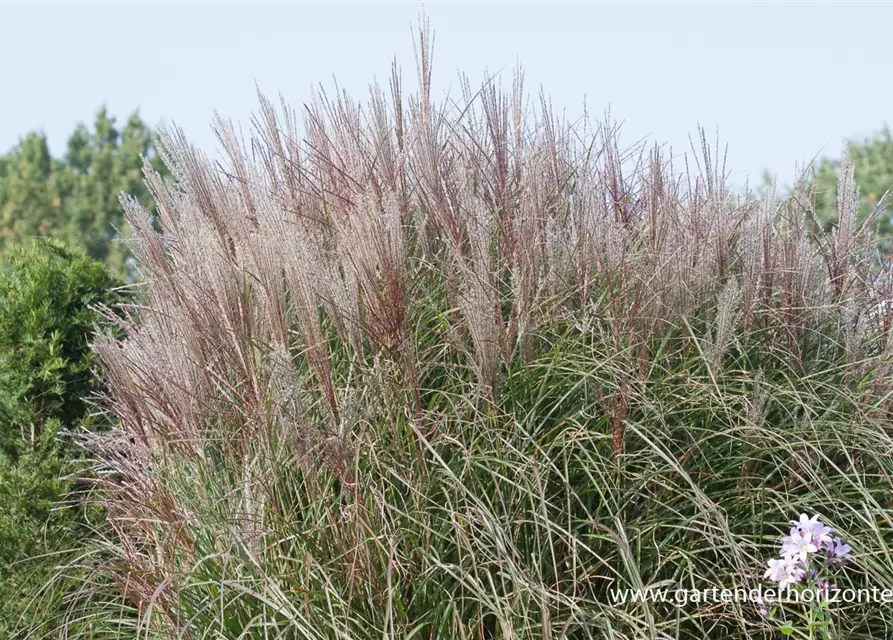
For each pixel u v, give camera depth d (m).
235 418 3.74
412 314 3.93
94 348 3.99
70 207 25.72
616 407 3.33
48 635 4.14
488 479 3.41
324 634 2.97
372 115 4.56
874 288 4.34
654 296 3.74
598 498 3.47
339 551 3.18
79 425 5.48
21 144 26.83
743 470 3.52
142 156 4.61
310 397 3.52
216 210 4.32
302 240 3.59
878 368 3.79
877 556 3.39
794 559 2.98
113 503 4.06
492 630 3.17
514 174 4.59
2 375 5.39
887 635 3.31
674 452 3.62
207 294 3.62
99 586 4.00
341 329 3.81
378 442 3.51
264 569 3.21
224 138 4.69
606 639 2.88
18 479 4.87
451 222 4.13
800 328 4.13
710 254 4.21
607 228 3.95
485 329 3.41
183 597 3.37
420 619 3.08
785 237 4.36
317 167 4.60
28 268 5.75
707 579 3.25
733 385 3.91
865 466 3.70
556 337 3.99
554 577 3.22
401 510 3.31
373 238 3.39
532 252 3.78
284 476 3.56
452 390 3.76
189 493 3.79
